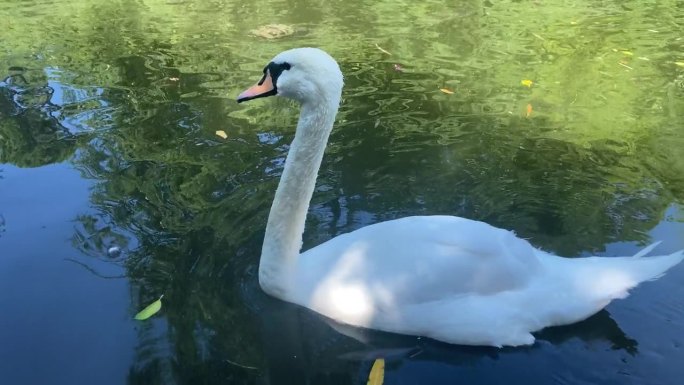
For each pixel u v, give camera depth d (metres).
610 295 1.11
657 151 1.77
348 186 1.58
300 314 1.13
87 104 2.09
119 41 2.83
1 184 1.56
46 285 1.20
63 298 1.16
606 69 2.45
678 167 1.68
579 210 1.48
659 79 2.34
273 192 1.53
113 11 3.35
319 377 1.00
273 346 1.06
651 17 3.15
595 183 1.60
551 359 1.04
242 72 2.39
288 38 2.87
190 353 1.04
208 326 1.10
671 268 1.24
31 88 2.24
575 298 1.09
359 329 1.11
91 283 1.20
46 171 1.63
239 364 1.02
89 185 1.56
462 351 1.06
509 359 1.04
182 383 0.98
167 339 1.06
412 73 2.39
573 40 2.83
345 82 2.29
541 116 2.01
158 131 1.87
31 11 3.37
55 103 2.10
